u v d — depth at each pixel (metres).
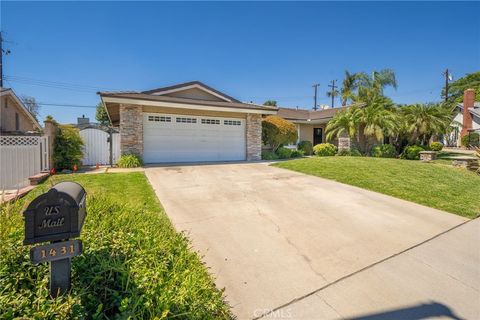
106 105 11.02
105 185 6.53
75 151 9.69
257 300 2.55
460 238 4.13
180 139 11.76
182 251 2.53
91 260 1.94
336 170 9.12
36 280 1.69
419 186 7.30
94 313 1.58
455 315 2.39
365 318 2.34
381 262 3.33
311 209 5.27
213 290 2.18
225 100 13.84
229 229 4.20
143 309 1.57
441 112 16.58
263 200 5.79
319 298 2.60
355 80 28.27
